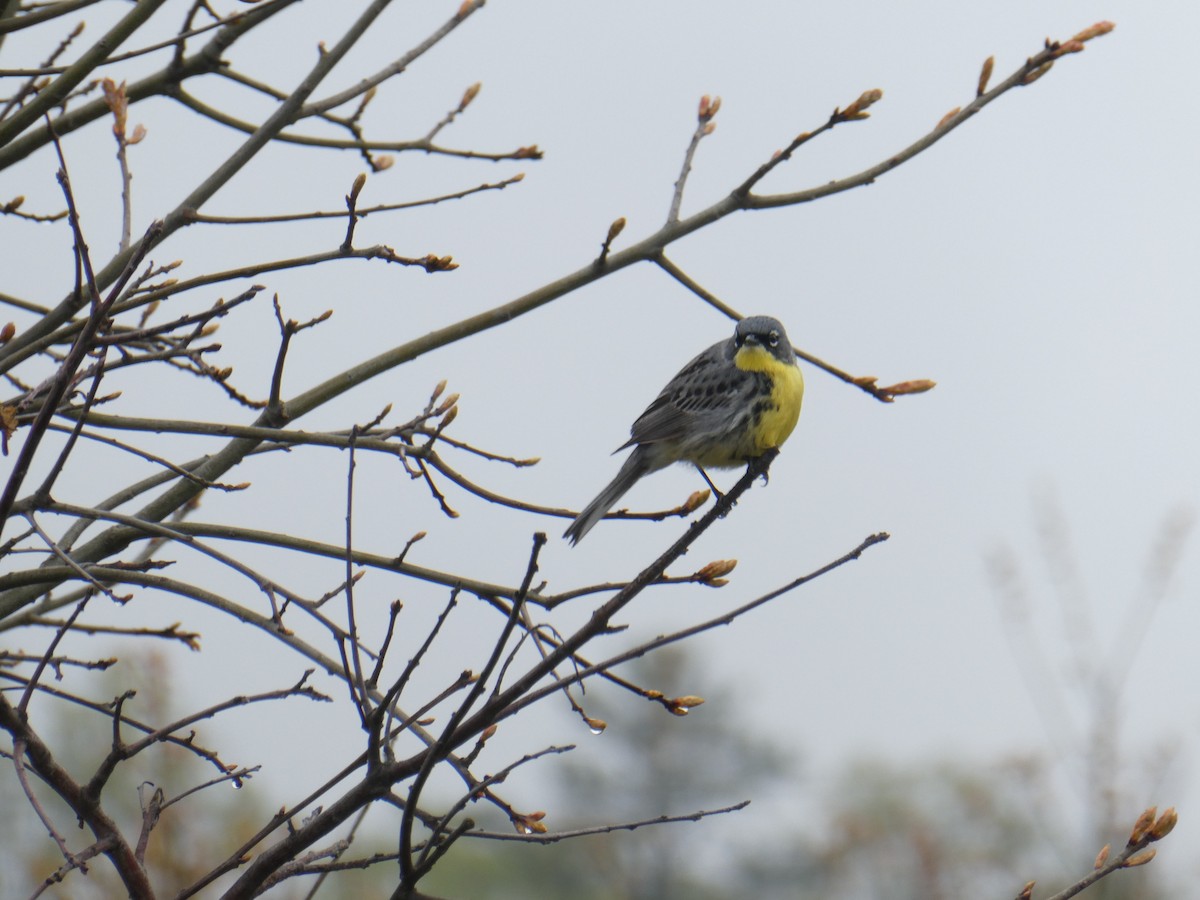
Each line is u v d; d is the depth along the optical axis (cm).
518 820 834
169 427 1002
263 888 737
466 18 1153
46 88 1041
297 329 1027
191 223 997
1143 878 1627
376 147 1224
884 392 1159
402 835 700
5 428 859
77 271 844
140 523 926
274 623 919
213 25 1051
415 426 1063
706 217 1129
